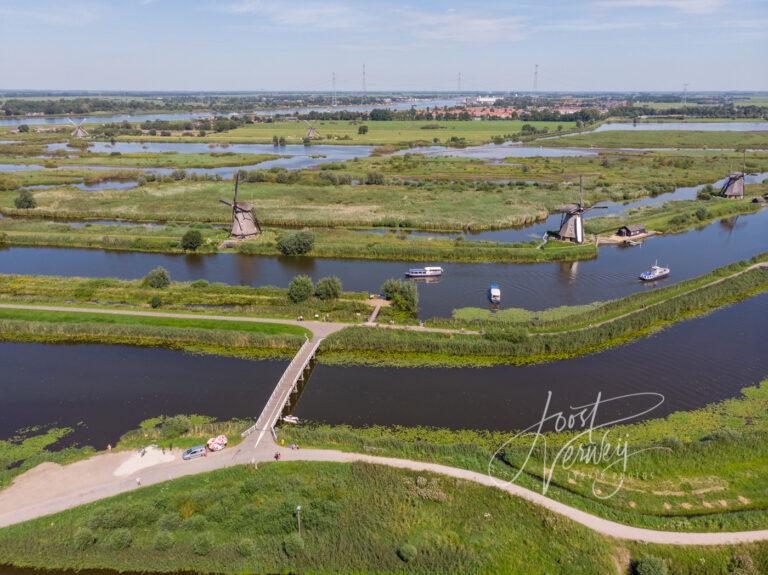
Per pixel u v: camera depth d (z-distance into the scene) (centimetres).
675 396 5684
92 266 9981
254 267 9900
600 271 9506
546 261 10100
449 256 10269
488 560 3638
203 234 11656
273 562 3706
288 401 5566
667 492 4219
